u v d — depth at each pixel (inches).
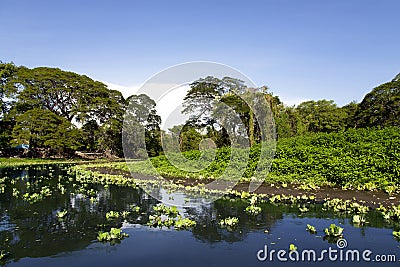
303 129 1153.4
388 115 1072.2
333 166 441.7
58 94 1428.4
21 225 282.2
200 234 253.1
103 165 962.7
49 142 1248.2
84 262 199.2
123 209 347.9
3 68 1389.0
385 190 382.3
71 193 454.3
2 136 1253.1
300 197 383.2
